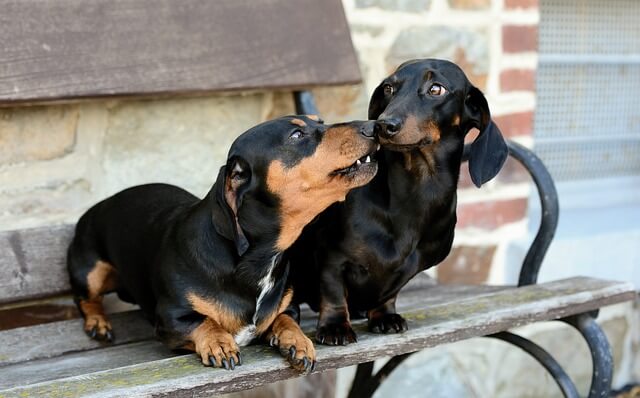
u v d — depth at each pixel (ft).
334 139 8.90
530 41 15.42
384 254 9.62
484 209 15.25
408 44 14.30
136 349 9.96
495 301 10.58
